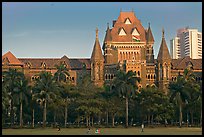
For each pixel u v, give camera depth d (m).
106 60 183.00
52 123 122.31
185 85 112.06
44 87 106.62
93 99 114.44
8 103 102.69
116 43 183.88
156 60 180.12
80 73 181.00
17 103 105.31
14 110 111.06
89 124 116.56
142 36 186.12
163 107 116.38
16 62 171.75
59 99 110.69
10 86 106.50
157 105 115.69
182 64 182.38
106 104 115.38
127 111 110.50
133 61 169.88
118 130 92.50
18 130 92.31
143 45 184.88
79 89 120.88
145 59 184.62
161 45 174.25
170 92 124.31
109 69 173.38
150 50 187.62
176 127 110.81
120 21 188.88
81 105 113.31
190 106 116.25
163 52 172.38
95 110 111.88
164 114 117.50
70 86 119.56
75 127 110.38
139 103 118.75
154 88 122.88
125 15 190.62
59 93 111.69
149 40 187.25
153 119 127.19
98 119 133.00
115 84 112.69
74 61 187.38
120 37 185.00
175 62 185.25
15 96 105.25
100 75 171.12
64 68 145.88
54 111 117.69
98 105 114.50
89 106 113.88
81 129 99.75
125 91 110.06
